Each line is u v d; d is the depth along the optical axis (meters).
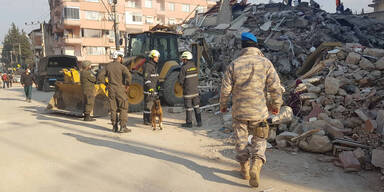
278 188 2.85
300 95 5.46
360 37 10.67
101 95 6.82
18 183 2.91
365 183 2.96
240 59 2.86
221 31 14.23
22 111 8.07
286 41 9.57
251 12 14.87
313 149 3.86
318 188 2.86
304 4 14.99
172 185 2.92
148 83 5.76
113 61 5.23
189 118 5.70
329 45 7.16
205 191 2.78
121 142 4.59
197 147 4.33
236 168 3.45
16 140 4.62
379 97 4.90
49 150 4.07
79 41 35.94
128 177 3.12
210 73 10.71
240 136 2.96
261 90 2.82
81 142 4.55
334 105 5.03
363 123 4.25
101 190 2.77
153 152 4.06
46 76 16.73
